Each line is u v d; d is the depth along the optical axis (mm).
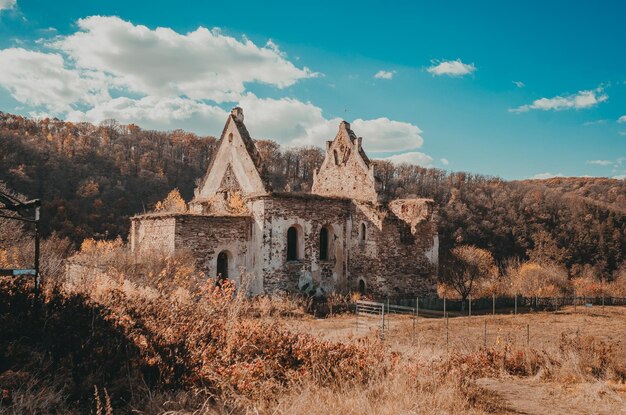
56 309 8688
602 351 10859
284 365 8305
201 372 7316
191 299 11211
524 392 8398
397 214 29141
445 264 31516
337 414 6000
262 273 25953
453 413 6531
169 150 97750
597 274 61781
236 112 30500
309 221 28094
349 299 26766
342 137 32906
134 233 27453
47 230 50062
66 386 6566
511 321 24781
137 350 7766
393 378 7719
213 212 30141
